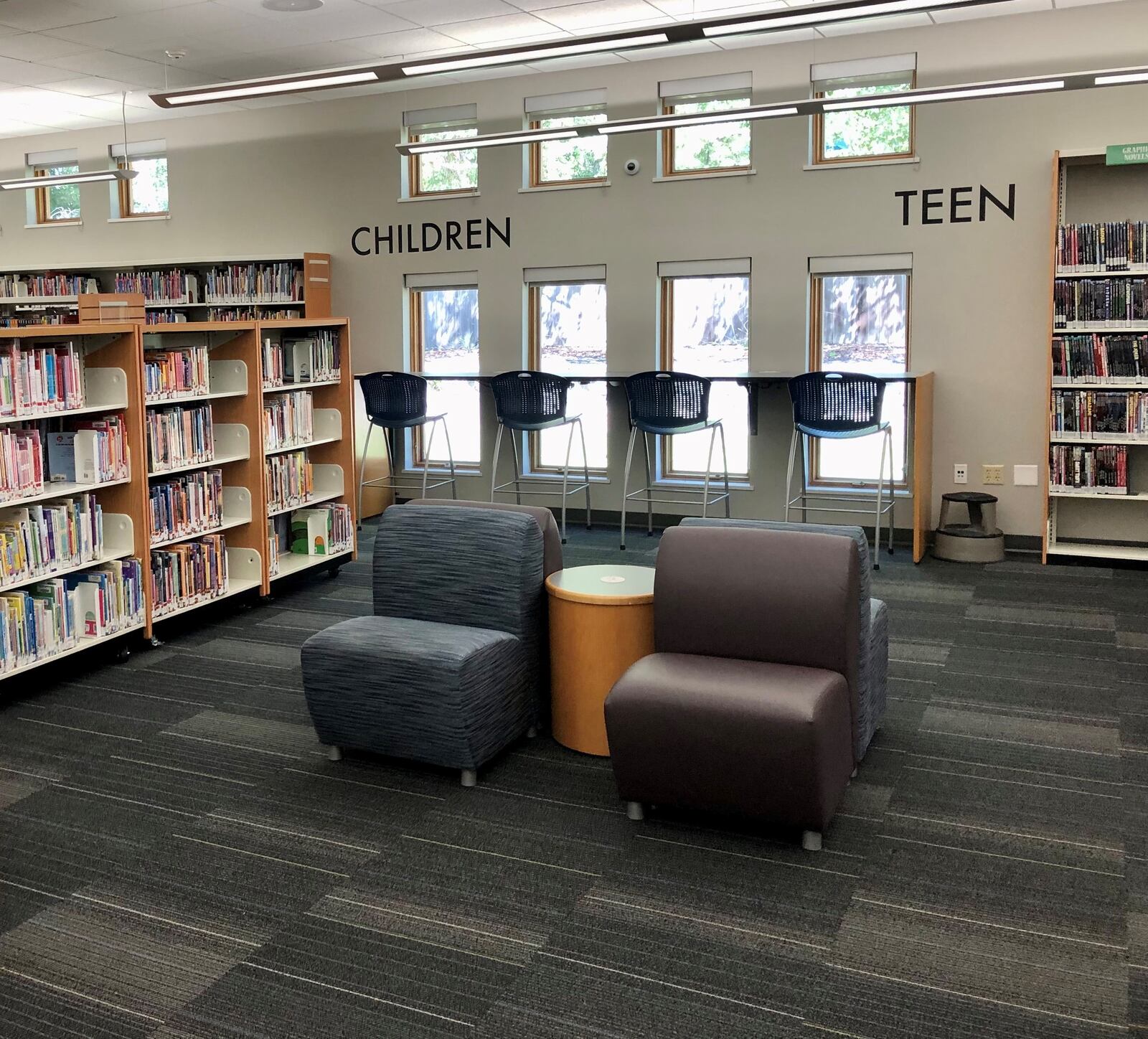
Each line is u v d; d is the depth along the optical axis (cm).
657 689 303
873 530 719
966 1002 231
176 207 915
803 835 302
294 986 240
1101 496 627
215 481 536
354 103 830
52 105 851
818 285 721
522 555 361
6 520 427
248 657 484
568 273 777
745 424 757
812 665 316
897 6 430
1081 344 619
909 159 675
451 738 338
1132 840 304
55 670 462
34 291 941
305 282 831
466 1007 232
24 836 313
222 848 305
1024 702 416
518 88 775
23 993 239
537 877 286
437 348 841
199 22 635
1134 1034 220
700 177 729
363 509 822
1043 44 635
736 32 462
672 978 241
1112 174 634
